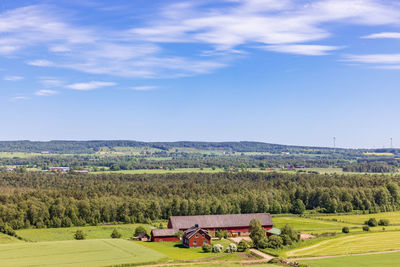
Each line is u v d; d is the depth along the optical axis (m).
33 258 104.88
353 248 121.62
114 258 105.12
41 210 181.88
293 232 130.88
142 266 99.19
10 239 152.25
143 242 141.75
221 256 112.44
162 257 106.56
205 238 132.00
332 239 136.50
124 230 172.75
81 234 147.25
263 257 111.19
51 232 167.50
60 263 99.38
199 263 101.94
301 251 118.50
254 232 132.38
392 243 128.50
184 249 127.25
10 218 175.50
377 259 107.12
